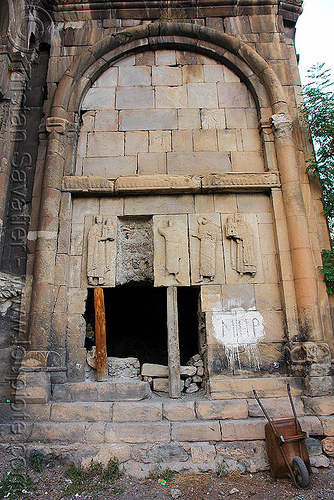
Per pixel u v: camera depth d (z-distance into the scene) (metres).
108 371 6.69
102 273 6.90
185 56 8.47
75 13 8.62
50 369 6.31
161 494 4.83
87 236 7.18
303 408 6.05
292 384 6.29
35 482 5.04
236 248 7.07
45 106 7.98
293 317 6.62
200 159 7.70
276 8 8.72
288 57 8.47
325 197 7.46
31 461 5.38
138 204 7.35
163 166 7.64
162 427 5.76
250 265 6.91
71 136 7.68
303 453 5.09
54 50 8.42
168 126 7.91
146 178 7.30
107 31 8.56
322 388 6.09
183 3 8.57
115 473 5.28
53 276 6.82
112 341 10.34
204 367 6.77
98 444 5.61
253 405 6.09
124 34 8.25
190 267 6.96
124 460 5.45
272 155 7.59
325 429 5.75
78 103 7.91
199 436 5.70
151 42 8.34
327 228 7.38
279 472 5.07
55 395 6.23
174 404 6.09
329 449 5.62
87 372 6.63
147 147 7.77
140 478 5.24
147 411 6.00
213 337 6.62
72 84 8.00
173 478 5.25
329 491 4.83
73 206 7.38
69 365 6.54
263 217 7.31
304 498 4.66
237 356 6.54
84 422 5.86
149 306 10.62
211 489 4.96
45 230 6.93
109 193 7.32
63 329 6.62
